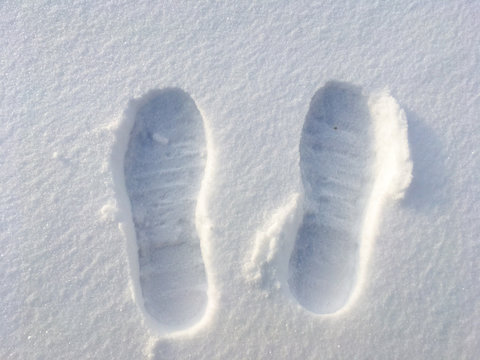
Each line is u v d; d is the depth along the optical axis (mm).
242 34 640
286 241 555
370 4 652
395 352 528
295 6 651
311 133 614
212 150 593
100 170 586
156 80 622
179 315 554
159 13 650
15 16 652
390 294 543
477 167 588
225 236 561
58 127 606
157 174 603
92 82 624
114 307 547
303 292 558
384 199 570
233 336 534
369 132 612
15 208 580
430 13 647
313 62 628
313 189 594
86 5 655
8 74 629
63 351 539
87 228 569
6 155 599
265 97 614
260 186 578
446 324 537
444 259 555
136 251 573
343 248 575
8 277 560
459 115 606
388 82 617
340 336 530
